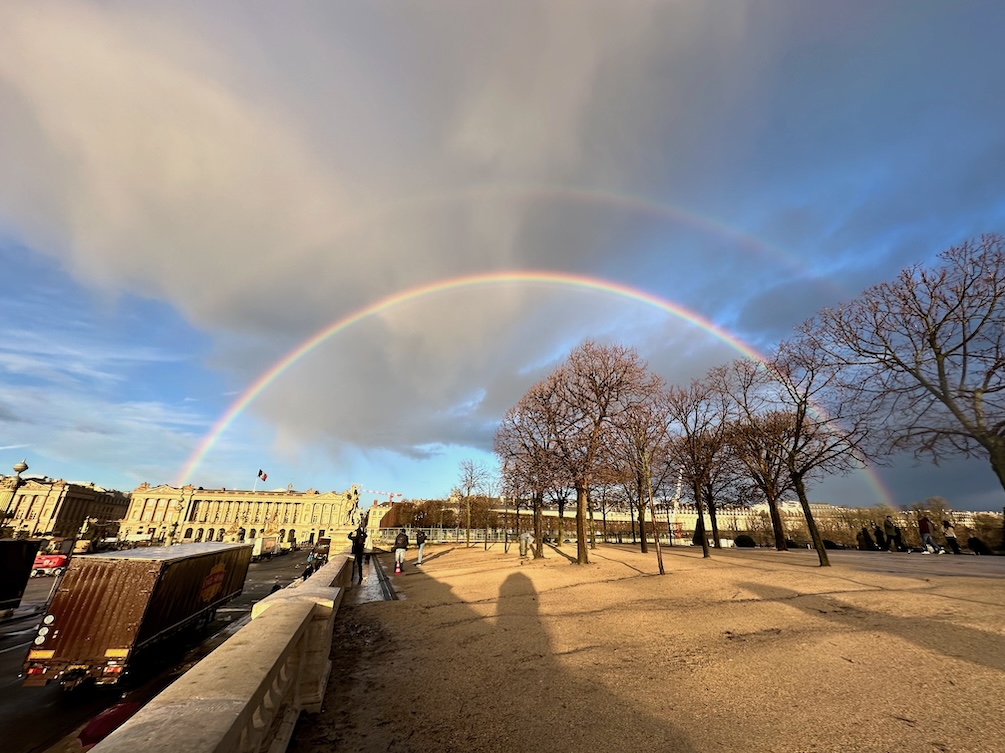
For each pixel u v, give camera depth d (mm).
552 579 16672
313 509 151500
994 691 5422
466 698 6164
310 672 5816
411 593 16375
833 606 10258
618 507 49750
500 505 68750
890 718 4949
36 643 10445
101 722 5355
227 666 3217
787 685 6027
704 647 7891
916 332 12344
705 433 26125
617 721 5258
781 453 22922
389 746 4809
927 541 27500
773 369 19750
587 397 22844
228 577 18781
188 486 151125
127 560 11320
